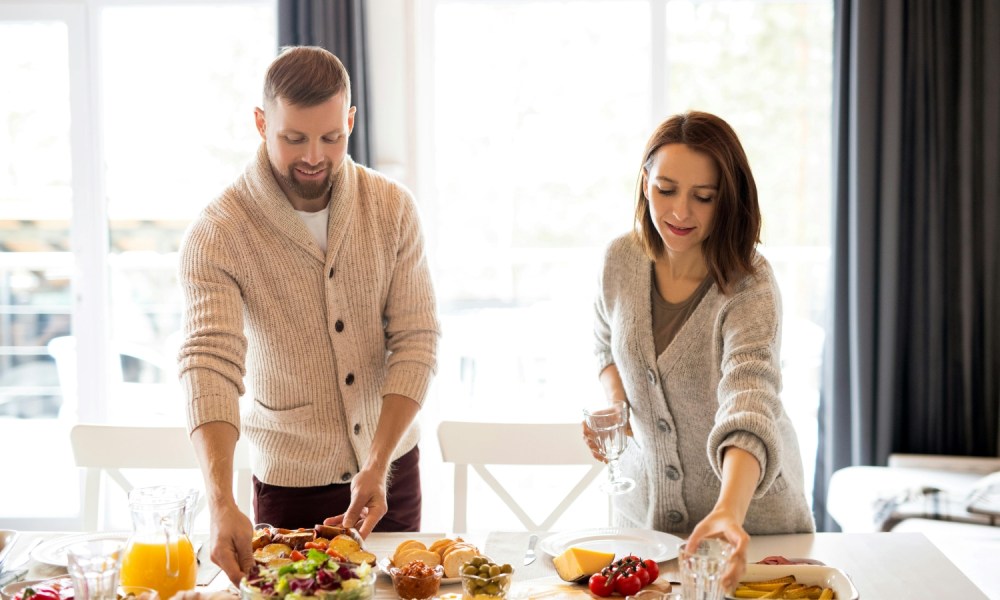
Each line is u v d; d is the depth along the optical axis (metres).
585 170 3.86
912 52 3.52
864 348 3.53
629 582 1.49
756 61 3.78
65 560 1.66
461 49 3.83
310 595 1.26
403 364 1.94
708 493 1.83
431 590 1.49
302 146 1.77
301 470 1.96
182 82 3.86
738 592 1.46
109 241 3.90
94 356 3.90
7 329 3.92
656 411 1.81
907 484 3.21
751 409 1.53
